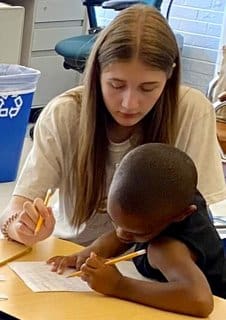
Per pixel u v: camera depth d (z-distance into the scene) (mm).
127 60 1379
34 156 1576
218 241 1297
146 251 1246
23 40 4441
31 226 1385
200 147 1674
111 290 1171
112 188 1198
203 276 1168
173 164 1181
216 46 4723
